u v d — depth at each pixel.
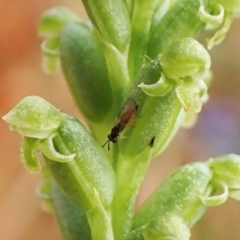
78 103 0.05
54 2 0.11
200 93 0.05
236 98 0.11
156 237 0.05
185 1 0.05
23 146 0.05
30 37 0.11
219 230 0.10
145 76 0.05
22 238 0.10
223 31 0.05
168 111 0.05
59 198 0.05
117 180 0.05
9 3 0.11
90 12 0.05
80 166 0.05
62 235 0.05
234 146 0.10
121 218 0.05
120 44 0.05
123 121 0.05
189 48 0.05
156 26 0.05
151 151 0.05
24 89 0.11
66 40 0.05
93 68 0.05
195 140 0.10
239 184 0.05
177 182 0.05
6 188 0.10
